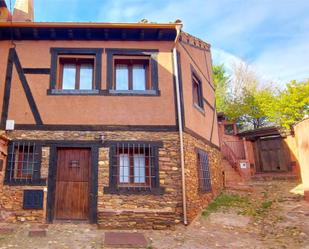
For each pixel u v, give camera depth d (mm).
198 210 7812
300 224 6438
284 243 5504
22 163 7211
